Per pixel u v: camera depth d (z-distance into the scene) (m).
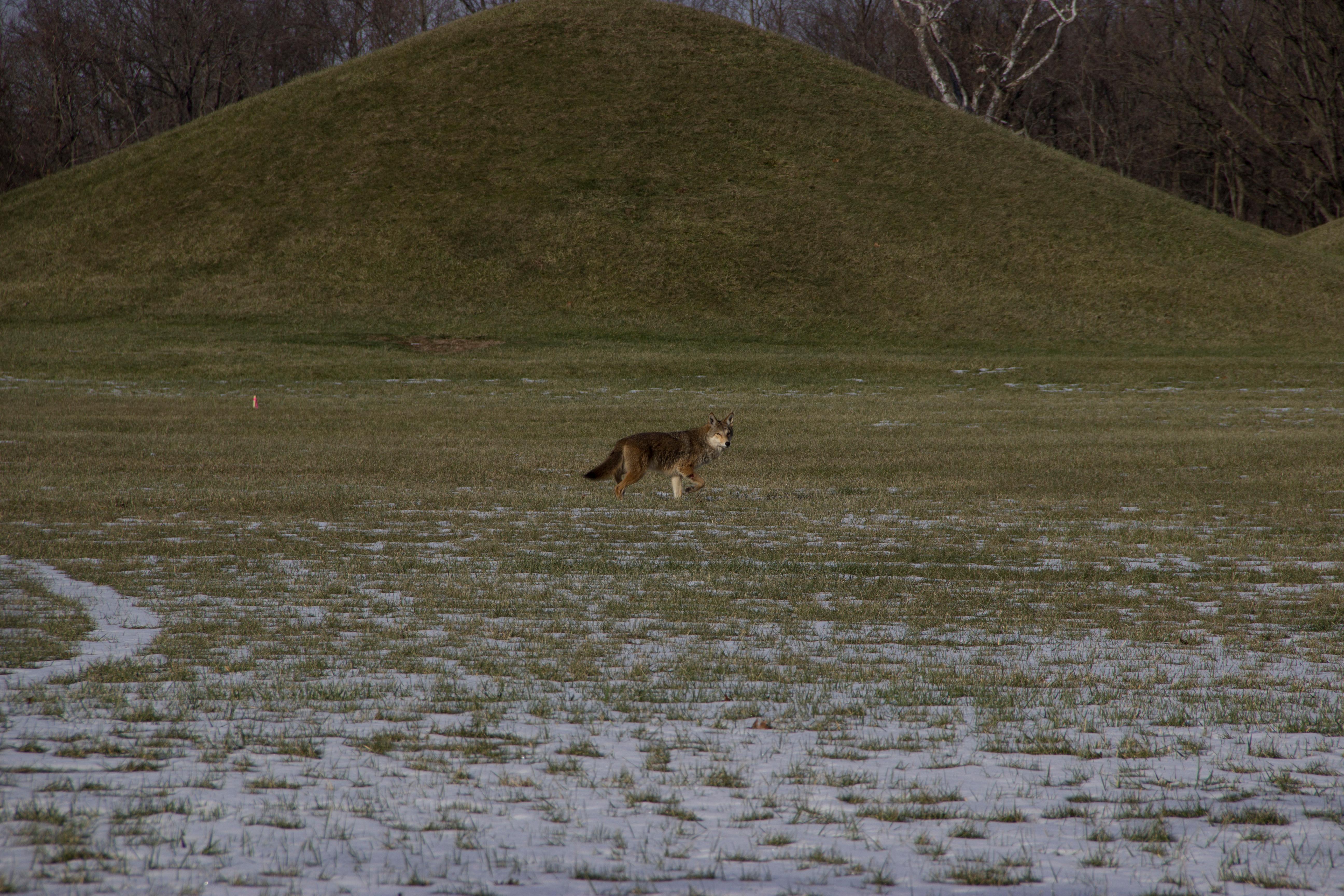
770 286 116.69
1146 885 9.74
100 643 19.31
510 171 131.88
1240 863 10.26
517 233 122.06
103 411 71.19
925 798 12.14
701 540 31.75
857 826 11.27
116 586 24.50
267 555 28.75
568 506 38.06
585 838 10.76
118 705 15.28
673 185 131.50
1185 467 49.47
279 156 135.62
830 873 9.95
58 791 11.68
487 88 146.75
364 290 113.00
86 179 139.00
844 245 124.19
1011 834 11.08
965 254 124.69
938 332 110.31
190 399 78.19
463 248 119.62
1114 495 41.28
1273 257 130.25
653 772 12.92
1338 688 17.23
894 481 45.16
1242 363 96.94
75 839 10.22
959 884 9.75
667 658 18.91
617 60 153.75
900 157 142.25
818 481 45.25
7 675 16.97
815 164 138.38
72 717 14.66
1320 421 69.19
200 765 12.82
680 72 152.50
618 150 136.25
